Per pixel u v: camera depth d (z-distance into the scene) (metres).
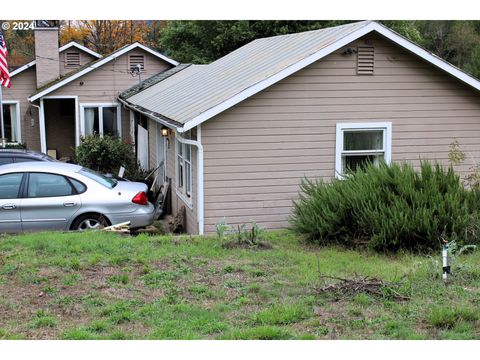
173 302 7.17
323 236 10.66
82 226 11.52
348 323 6.29
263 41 18.12
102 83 24.12
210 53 32.78
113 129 24.48
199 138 12.38
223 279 8.11
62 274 8.23
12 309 6.93
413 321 6.30
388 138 13.36
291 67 12.38
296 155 12.90
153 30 43.84
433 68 13.37
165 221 15.55
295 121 12.82
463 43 37.78
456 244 9.48
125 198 11.73
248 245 10.15
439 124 13.58
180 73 21.86
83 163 20.62
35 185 11.40
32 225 11.27
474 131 13.79
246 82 12.82
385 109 13.26
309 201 11.23
